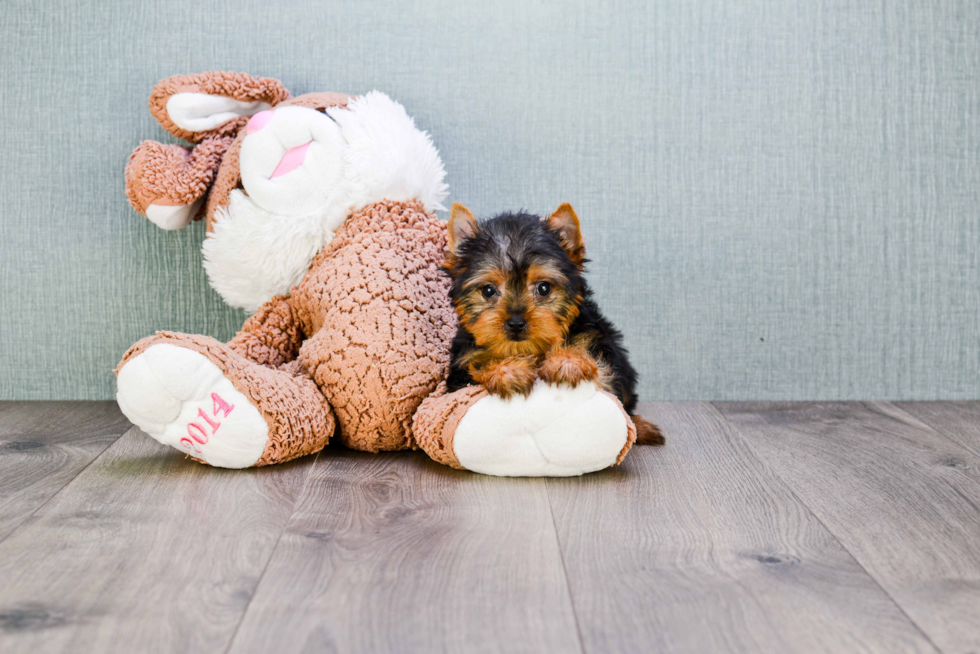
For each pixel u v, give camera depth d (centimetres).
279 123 205
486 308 175
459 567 127
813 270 251
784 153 247
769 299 251
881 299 252
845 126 247
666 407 244
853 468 181
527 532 142
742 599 116
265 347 208
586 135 246
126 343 251
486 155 246
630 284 250
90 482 168
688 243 249
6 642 103
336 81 243
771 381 253
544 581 122
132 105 243
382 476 175
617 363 185
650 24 243
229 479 171
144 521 146
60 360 251
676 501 159
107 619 109
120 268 248
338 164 207
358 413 188
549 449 167
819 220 250
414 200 214
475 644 104
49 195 246
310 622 109
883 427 220
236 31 241
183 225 228
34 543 135
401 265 200
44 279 249
